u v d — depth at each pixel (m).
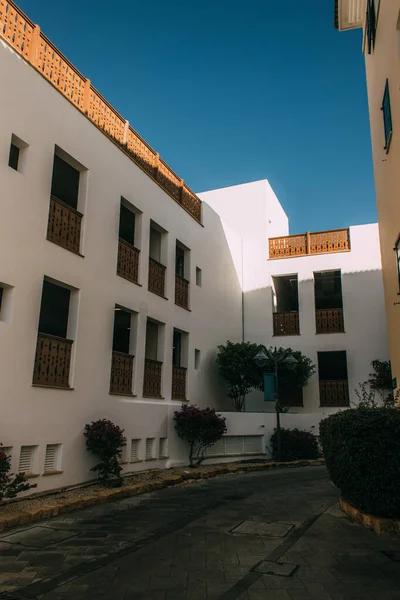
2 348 8.41
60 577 5.09
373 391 18.69
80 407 10.27
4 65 8.98
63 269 10.14
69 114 10.78
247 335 21.03
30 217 9.32
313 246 21.11
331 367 21.67
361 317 19.64
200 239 17.67
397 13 8.16
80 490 9.67
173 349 15.83
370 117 12.70
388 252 10.55
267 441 16.70
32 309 9.15
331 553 5.91
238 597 4.54
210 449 15.20
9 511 7.61
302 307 20.58
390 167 9.59
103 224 11.72
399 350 9.68
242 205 22.75
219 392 18.19
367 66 12.73
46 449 9.30
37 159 9.65
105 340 11.37
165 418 13.51
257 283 21.52
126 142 13.18
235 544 6.36
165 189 15.18
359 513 7.42
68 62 10.86
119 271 12.34
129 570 5.31
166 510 8.52
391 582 4.90
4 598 4.53
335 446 7.88
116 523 7.50
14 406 8.52
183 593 4.64
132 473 11.83
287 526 7.32
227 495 10.09
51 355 9.66
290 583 4.90
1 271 8.53
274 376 16.08
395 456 6.89
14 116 9.12
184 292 16.12
